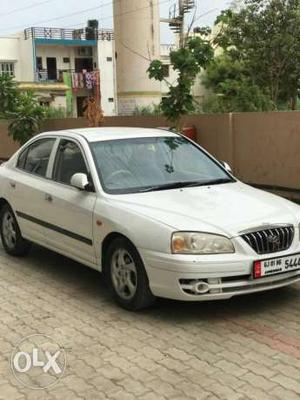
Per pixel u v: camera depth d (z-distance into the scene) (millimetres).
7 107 19547
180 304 5703
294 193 11594
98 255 5848
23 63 58719
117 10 26922
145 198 5707
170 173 6320
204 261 4953
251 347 4707
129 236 5324
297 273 5367
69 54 59750
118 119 15875
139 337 4965
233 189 6113
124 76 27031
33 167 7281
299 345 4727
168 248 5047
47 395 4043
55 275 6848
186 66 11594
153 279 5188
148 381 4184
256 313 5453
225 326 5160
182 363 4453
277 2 23953
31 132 18344
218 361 4469
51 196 6539
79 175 6020
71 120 18219
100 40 59625
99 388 4109
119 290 5625
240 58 25500
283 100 27828
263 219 5281
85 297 6027
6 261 7527
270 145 11961
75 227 6145
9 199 7492
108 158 6277
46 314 5566
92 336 5012
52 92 53750
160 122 14484
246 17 24422
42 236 6859
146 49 26656
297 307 5594
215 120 13070
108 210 5648
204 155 6828
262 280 5137
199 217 5234
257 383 4102
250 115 12297
